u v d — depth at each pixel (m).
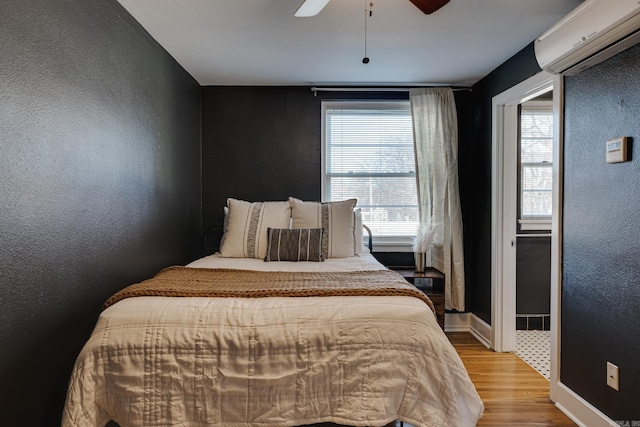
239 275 2.12
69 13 1.63
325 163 3.59
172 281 1.91
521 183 3.55
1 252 1.28
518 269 3.60
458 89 3.56
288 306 1.55
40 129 1.45
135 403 1.40
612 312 1.79
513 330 3.07
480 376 2.61
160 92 2.62
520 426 2.00
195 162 3.40
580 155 2.02
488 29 2.36
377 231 3.64
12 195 1.32
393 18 2.21
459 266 3.35
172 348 1.43
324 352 1.47
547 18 2.21
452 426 1.42
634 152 1.66
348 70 3.13
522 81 2.67
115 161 2.02
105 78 1.92
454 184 3.38
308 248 2.74
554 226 2.22
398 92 3.56
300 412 1.44
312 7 1.64
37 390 1.47
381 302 1.60
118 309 1.52
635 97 1.66
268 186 3.57
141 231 2.33
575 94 2.07
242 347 1.44
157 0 2.02
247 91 3.55
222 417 1.42
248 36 2.47
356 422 1.42
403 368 1.47
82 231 1.73
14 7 1.32
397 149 3.62
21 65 1.36
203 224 3.57
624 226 1.72
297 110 3.56
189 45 2.62
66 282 1.62
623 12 1.50
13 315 1.34
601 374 1.86
